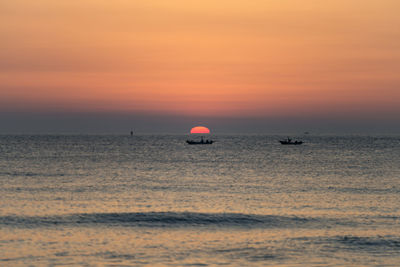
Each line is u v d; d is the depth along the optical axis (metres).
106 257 45.78
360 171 152.50
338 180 122.88
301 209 74.56
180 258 45.59
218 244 51.50
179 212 69.69
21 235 54.78
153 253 47.44
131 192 96.25
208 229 59.78
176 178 127.38
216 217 66.62
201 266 42.97
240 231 58.56
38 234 55.50
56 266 42.47
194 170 155.25
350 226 60.69
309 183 114.88
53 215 67.00
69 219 64.50
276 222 63.69
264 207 76.81
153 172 147.25
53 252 47.31
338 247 49.62
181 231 58.59
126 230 58.88
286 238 54.16
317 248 49.28
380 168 165.50
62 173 141.50
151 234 56.72
